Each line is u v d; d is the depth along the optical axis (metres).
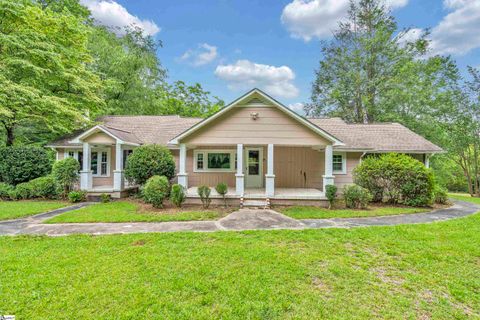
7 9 11.52
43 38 12.74
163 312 3.17
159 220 7.73
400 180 10.23
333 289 3.75
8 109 11.80
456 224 7.30
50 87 14.07
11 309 3.18
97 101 15.12
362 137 13.85
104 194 11.26
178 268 4.34
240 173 10.35
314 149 13.24
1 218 7.87
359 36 22.19
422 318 3.12
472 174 21.20
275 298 3.48
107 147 13.78
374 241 5.79
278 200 10.26
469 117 18.59
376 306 3.35
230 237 6.05
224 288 3.71
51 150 16.41
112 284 3.79
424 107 20.03
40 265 4.40
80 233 6.41
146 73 20.89
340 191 12.50
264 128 10.57
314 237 6.06
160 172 11.14
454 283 3.96
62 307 3.23
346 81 22.52
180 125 15.27
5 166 11.94
